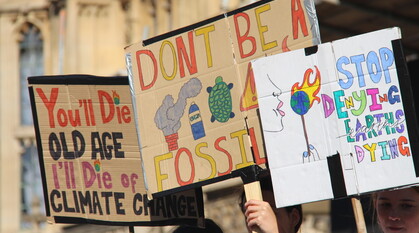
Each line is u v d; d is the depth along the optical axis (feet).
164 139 32.37
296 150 30.17
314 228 57.98
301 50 30.35
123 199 35.06
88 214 34.91
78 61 128.88
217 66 31.76
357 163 29.86
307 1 30.78
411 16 63.77
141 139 32.65
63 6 133.69
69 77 35.17
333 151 29.99
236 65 31.53
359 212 30.14
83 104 35.22
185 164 32.07
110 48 127.95
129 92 35.22
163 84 32.50
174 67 32.37
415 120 29.68
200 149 31.89
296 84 30.30
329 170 29.99
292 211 31.81
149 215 35.01
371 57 30.09
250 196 30.81
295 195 30.09
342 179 29.86
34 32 148.15
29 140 151.12
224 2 89.04
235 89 31.48
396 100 29.89
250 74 31.30
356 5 61.41
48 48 144.77
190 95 32.12
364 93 30.04
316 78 30.25
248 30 31.48
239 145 31.27
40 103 34.96
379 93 29.96
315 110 30.17
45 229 148.46
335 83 30.17
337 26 65.72
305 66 30.32
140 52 32.81
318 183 30.04
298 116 30.25
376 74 30.01
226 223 72.02
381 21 64.23
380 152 29.81
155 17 116.16
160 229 78.23
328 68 30.19
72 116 35.14
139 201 35.04
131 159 35.14
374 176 29.78
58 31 136.26
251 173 30.99
